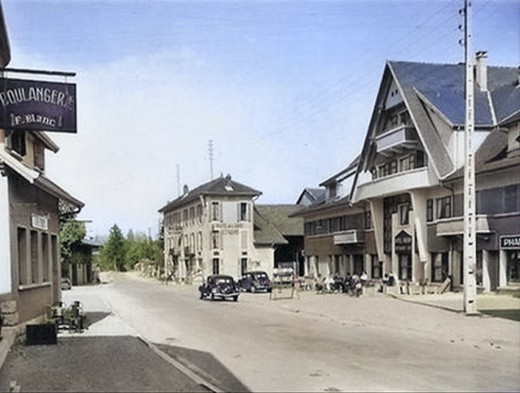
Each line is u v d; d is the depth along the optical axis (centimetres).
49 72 1438
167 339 1672
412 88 3719
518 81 3600
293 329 1911
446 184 3309
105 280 7950
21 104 1420
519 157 2812
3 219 1535
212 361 1291
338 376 1104
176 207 7681
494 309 2306
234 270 6281
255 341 1619
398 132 3728
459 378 1077
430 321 1991
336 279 4022
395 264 4016
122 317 2358
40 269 1898
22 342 1500
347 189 5066
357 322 2088
